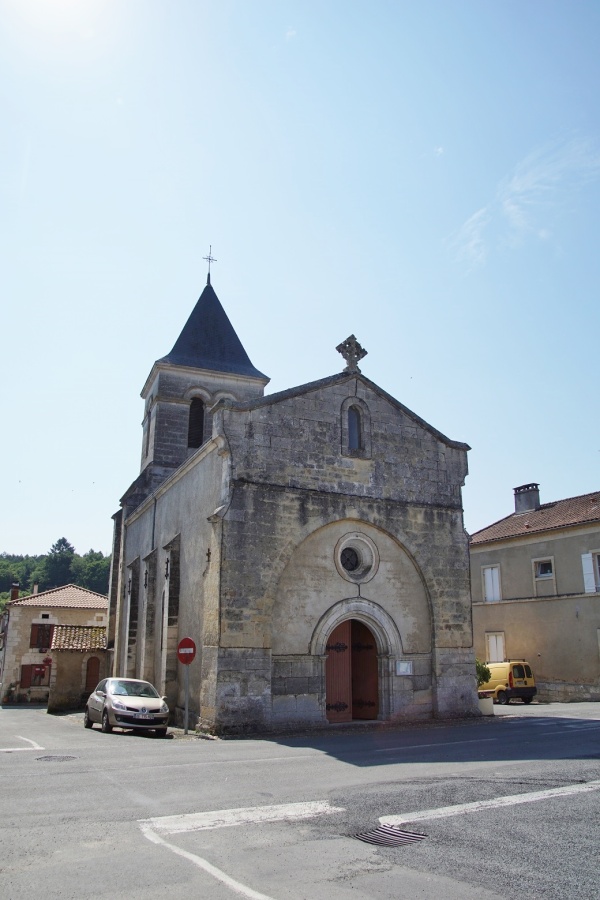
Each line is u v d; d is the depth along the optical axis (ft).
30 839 20.24
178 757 36.81
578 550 95.86
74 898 15.67
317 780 29.22
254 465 55.88
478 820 22.26
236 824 21.95
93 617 139.64
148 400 103.24
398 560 62.03
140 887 16.40
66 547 374.84
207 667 52.39
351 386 62.90
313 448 59.06
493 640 107.14
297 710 53.42
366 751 38.75
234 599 52.16
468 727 53.36
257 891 16.15
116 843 19.88
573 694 93.15
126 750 40.42
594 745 40.22
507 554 107.04
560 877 17.01
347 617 57.62
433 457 66.13
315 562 57.47
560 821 22.08
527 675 92.63
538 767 31.96
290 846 19.67
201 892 16.08
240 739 47.21
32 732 55.62
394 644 59.36
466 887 16.39
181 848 19.45
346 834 20.84
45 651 134.92
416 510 63.46
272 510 55.57
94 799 25.45
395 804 24.41
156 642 72.79
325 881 16.83
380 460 62.64
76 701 98.02
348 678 59.00
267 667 52.13
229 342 105.50
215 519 53.57
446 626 62.23
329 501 58.65
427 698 60.23
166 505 74.69
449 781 28.53
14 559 420.36
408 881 16.80
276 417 57.98
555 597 97.86
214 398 97.66
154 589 75.82
